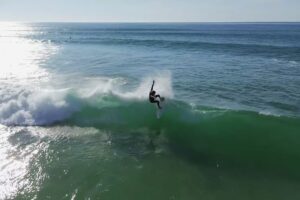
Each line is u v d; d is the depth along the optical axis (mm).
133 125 12062
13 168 8961
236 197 7781
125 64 26344
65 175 8602
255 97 15930
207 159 9656
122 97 13398
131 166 9125
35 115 12477
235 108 14172
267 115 11617
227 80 19625
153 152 10023
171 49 39688
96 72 22375
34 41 61531
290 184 8359
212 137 11031
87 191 7910
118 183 8258
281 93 16641
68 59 30109
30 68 24469
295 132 10703
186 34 84000
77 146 10375
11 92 15891
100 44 49344
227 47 42031
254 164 9375
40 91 13719
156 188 8094
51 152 9922
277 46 43281
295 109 14078
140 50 38656
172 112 12258
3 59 30500
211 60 28750
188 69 23625
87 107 12906
